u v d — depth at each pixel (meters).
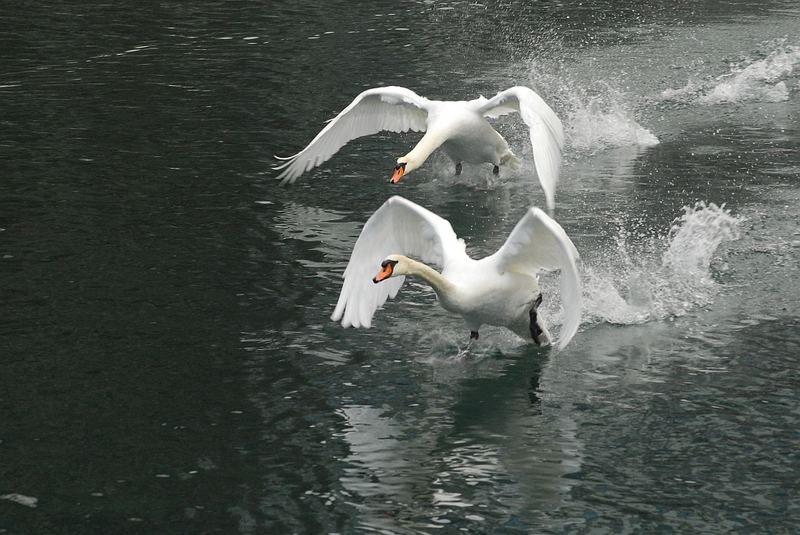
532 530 8.29
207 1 27.81
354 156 17.50
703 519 8.37
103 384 10.53
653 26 24.75
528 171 16.84
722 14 25.64
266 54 23.02
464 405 10.20
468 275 10.67
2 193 15.52
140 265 13.18
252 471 9.12
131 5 27.38
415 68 21.84
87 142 17.75
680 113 19.06
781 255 13.13
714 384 10.39
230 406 10.17
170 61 22.53
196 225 14.45
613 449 9.38
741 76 20.80
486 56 22.66
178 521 8.44
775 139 17.52
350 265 10.90
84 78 21.41
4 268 13.07
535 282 10.80
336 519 8.45
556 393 10.38
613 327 11.66
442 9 26.73
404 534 8.26
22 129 18.39
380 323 11.93
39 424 9.84
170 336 11.48
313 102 19.73
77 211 14.88
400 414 10.05
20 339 11.39
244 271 13.06
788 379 10.41
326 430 9.77
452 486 8.88
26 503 8.68
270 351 11.21
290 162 14.91
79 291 12.49
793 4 26.39
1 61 22.64
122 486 8.91
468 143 15.51
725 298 12.18
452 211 15.24
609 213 14.77
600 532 8.24
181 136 18.02
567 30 24.66
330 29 24.97
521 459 9.27
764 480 8.85
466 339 11.55
